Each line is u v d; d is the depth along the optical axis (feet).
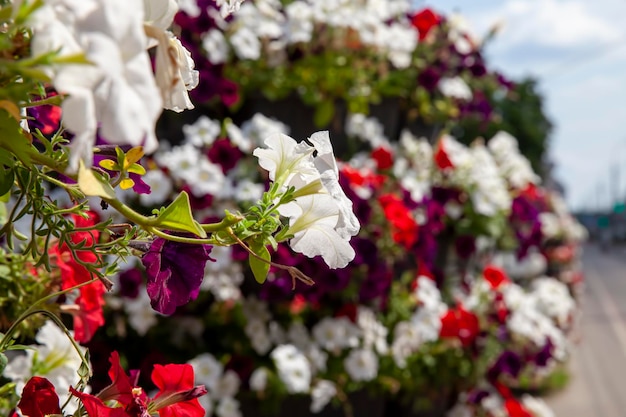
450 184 12.37
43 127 3.43
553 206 29.25
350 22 10.61
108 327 9.65
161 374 3.07
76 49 1.75
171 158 9.45
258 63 10.68
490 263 15.99
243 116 10.90
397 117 12.34
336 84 10.85
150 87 1.79
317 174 2.72
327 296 10.61
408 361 11.37
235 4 2.72
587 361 27.48
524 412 12.13
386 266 10.73
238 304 10.06
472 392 12.58
